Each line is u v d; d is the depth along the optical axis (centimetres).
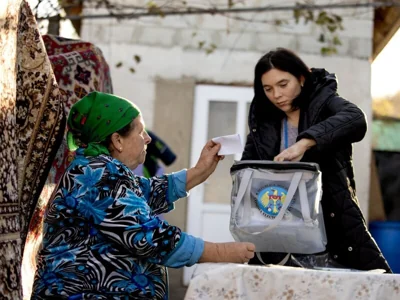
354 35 970
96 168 335
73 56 489
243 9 819
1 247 313
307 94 396
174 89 962
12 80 330
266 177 360
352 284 308
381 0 945
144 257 330
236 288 307
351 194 389
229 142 388
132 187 336
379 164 1127
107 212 327
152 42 962
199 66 964
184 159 955
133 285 327
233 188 369
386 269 386
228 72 964
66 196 332
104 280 325
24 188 376
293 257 384
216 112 964
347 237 385
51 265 328
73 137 356
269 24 968
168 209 385
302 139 371
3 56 324
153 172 777
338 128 373
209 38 967
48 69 378
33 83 375
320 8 827
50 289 323
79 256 327
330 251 390
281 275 309
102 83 511
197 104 962
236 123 962
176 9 880
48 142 379
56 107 379
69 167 340
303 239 356
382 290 308
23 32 373
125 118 352
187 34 965
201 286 307
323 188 387
